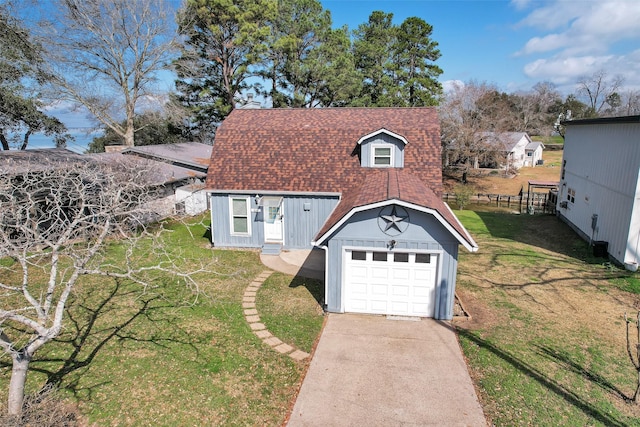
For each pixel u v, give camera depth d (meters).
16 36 19.14
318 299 12.05
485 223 22.64
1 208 7.33
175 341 9.47
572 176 21.08
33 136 25.02
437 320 10.74
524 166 51.25
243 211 16.86
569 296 12.25
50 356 8.73
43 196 15.18
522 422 6.95
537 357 8.93
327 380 8.16
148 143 37.94
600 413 7.16
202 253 16.27
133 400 7.41
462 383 8.05
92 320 10.41
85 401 7.34
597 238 16.97
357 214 10.50
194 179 24.36
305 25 31.64
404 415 7.18
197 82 31.14
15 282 12.61
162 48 25.81
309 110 20.06
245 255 16.16
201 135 36.12
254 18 28.64
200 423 6.89
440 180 15.42
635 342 9.60
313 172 16.45
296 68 30.53
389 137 15.91
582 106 69.31
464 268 14.79
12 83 20.22
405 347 9.38
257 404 7.41
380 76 37.69
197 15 26.78
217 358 8.80
